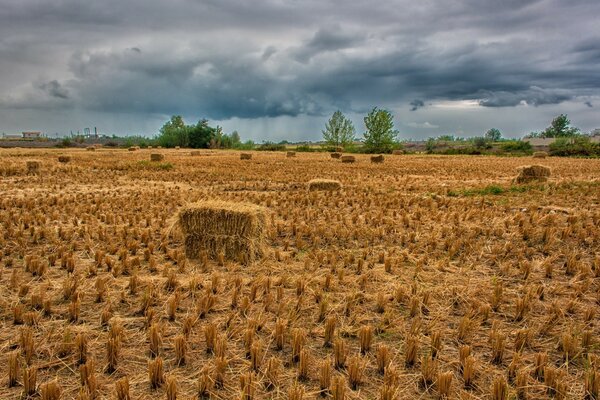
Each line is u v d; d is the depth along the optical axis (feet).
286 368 12.08
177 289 17.15
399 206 36.06
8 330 13.94
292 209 34.73
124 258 21.26
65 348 12.57
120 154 126.62
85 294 16.80
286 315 15.05
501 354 12.39
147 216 30.86
